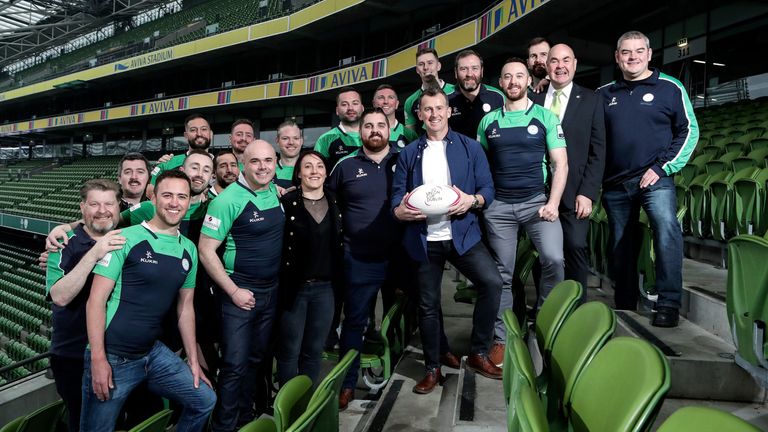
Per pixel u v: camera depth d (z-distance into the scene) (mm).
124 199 3564
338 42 20000
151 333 2668
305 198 3123
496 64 15125
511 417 1446
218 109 23141
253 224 2922
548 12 10734
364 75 16828
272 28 18953
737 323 2141
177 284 2723
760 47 10156
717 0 10977
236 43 20078
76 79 27766
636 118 2963
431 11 16734
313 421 1454
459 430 2229
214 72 23953
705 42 11398
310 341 3178
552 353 1787
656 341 2531
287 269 3062
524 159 2855
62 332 2783
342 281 3225
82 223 2930
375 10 16328
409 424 2525
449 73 16109
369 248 3109
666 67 12516
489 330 2795
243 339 3012
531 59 3715
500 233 2975
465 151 2854
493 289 2760
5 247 20500
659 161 2879
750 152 5359
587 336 1542
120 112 26188
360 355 3242
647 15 11797
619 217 3131
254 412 3594
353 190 3129
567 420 1524
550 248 2881
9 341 9984
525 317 3465
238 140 4141
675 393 2299
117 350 2590
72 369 2797
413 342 3922
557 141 2809
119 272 2574
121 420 3156
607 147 3104
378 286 3184
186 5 27359
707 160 6199
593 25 12562
